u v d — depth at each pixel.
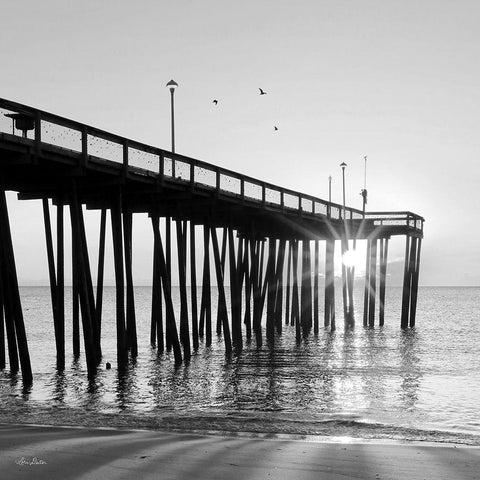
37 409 15.99
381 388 21.20
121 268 22.11
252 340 36.59
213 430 12.55
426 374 24.83
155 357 27.52
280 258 38.53
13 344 20.39
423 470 8.59
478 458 9.38
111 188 21.89
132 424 12.93
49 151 17.67
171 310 25.17
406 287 46.41
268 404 18.03
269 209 30.02
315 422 14.29
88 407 16.86
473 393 20.44
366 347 34.47
